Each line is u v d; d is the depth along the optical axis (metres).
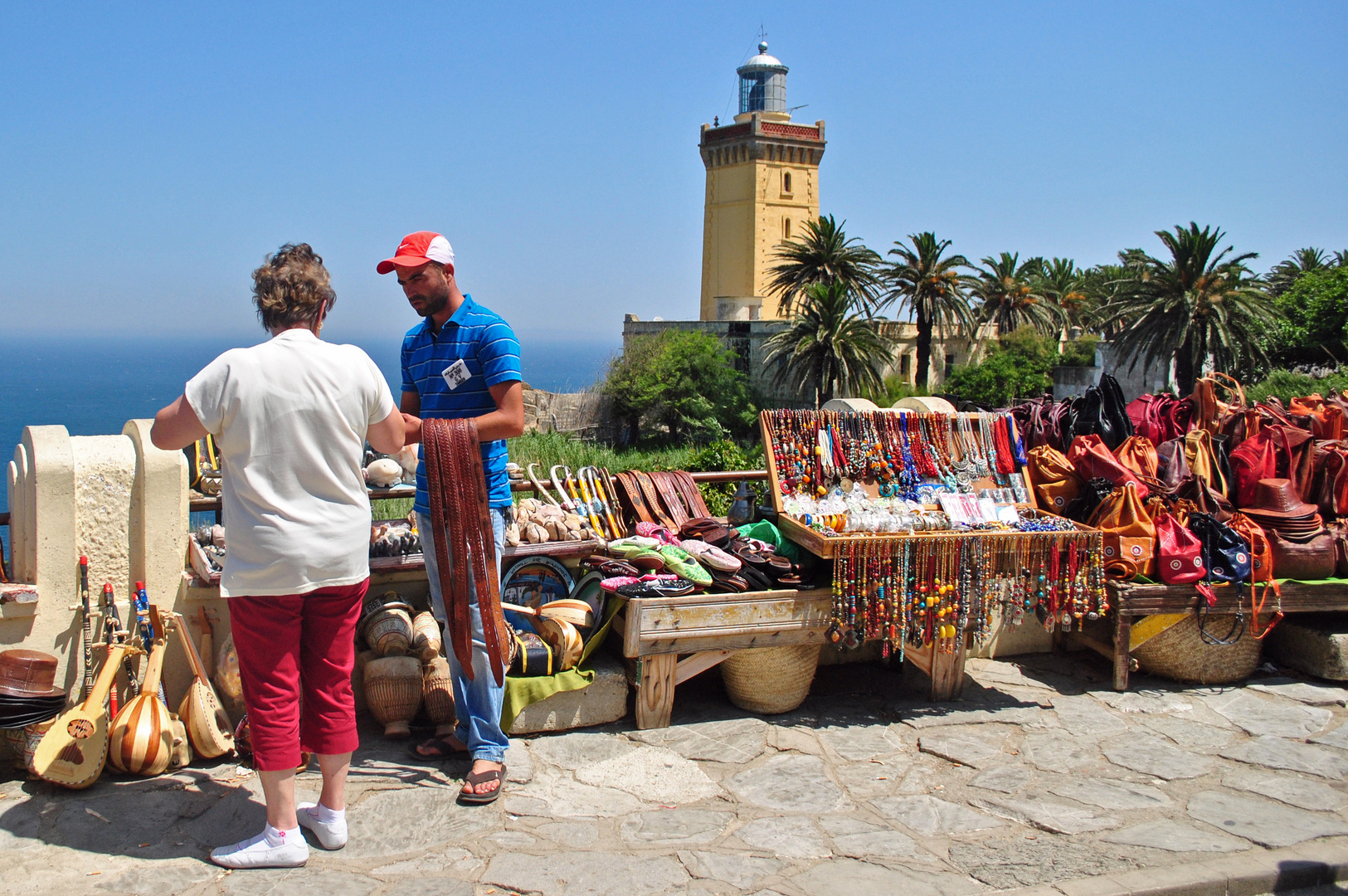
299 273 2.85
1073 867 3.07
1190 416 5.70
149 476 3.63
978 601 4.35
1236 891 3.03
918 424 4.96
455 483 3.31
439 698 3.86
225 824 3.15
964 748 4.01
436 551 3.33
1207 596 4.62
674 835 3.22
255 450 2.76
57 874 2.82
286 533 2.78
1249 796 3.63
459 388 3.54
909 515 4.52
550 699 3.99
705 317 69.81
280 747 2.88
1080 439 5.20
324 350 2.86
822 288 51.03
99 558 3.61
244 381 2.72
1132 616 4.64
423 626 4.00
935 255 52.91
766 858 3.09
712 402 58.19
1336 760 3.96
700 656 4.13
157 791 3.34
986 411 5.69
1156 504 4.79
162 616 3.61
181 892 2.77
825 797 3.54
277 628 2.85
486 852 3.07
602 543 4.48
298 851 2.93
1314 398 6.29
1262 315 40.34
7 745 3.45
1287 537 4.82
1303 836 3.32
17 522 3.60
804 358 51.69
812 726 4.22
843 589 4.17
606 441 59.06
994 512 4.72
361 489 2.96
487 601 3.36
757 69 68.38
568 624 3.97
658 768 3.73
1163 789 3.69
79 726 3.29
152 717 3.42
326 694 2.98
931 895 2.89
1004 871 3.04
